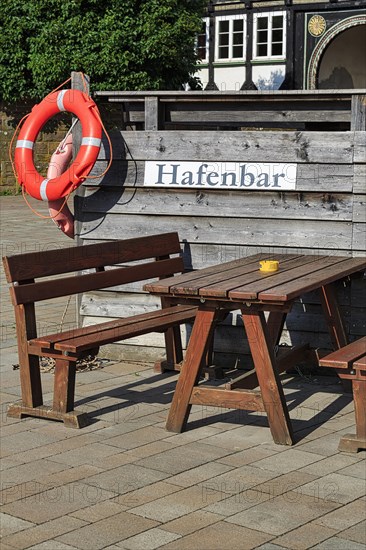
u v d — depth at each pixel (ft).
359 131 24.85
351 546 15.08
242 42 98.37
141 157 26.76
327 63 101.35
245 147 25.79
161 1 78.69
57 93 27.78
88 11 78.89
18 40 80.53
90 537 15.46
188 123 27.40
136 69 79.61
